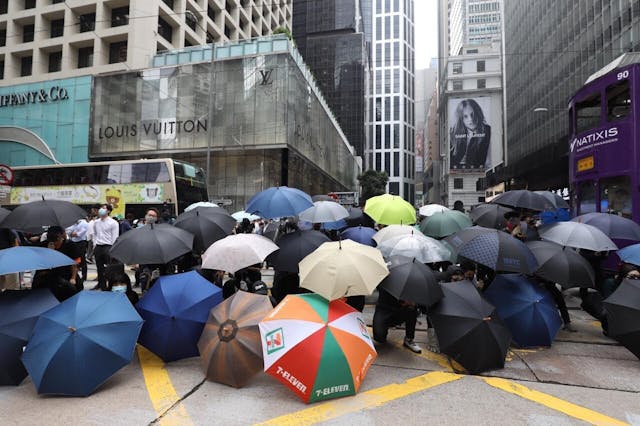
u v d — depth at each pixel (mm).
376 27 118000
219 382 3848
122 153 29609
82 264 9219
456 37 97188
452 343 4051
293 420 3160
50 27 35000
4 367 3684
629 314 4301
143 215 16547
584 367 4320
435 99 115875
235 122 27875
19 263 3764
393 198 7293
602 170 7898
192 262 6352
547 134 43562
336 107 87125
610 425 3121
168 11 33688
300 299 3836
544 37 44469
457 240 4883
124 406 3395
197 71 28906
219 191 28719
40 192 18125
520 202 6859
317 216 6633
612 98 7840
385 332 4859
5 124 32062
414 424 3104
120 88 30031
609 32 30594
